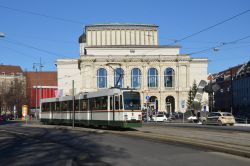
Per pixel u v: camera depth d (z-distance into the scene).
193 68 121.12
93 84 115.19
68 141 28.42
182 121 75.38
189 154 19.31
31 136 34.41
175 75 116.75
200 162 16.53
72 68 120.94
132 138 29.95
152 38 126.19
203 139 26.91
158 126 48.53
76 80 120.56
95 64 115.62
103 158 18.55
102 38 125.50
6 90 124.62
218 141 25.11
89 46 116.56
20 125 59.16
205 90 73.19
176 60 116.75
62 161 17.52
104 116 41.16
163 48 117.12
